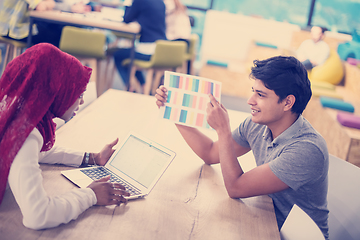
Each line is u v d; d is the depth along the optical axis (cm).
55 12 345
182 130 136
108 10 406
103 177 109
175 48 371
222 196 112
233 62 516
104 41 347
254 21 520
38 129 94
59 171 110
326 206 126
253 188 110
